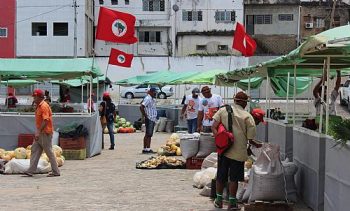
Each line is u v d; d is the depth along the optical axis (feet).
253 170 30.71
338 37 23.35
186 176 43.37
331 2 206.69
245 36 63.77
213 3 206.39
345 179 24.95
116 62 72.74
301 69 44.21
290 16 209.05
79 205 32.40
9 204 32.60
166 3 206.90
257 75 54.49
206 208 31.55
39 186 39.04
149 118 60.39
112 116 65.87
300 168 33.42
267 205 29.84
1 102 122.42
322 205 29.19
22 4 186.09
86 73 56.65
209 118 47.42
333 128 26.37
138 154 59.77
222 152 30.83
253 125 30.81
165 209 31.30
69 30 186.70
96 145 58.80
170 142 58.03
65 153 54.34
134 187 38.50
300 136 33.78
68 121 56.18
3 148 56.29
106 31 57.62
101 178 42.52
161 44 205.98
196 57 179.83
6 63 57.41
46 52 186.80
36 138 43.47
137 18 205.57
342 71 50.03
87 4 192.75
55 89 146.00
